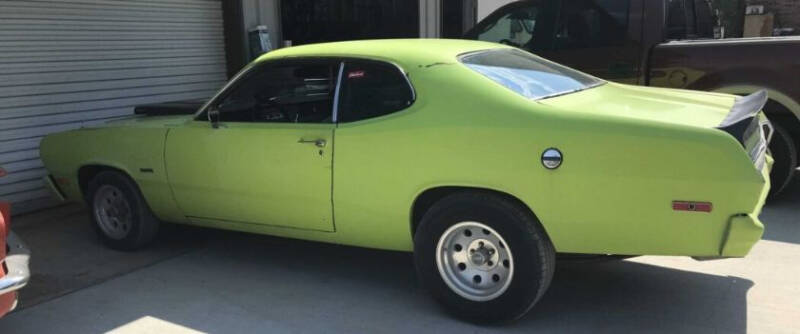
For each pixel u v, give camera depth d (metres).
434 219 3.85
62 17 6.78
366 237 4.21
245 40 8.70
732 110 3.84
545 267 3.63
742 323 3.88
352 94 4.15
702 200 3.27
